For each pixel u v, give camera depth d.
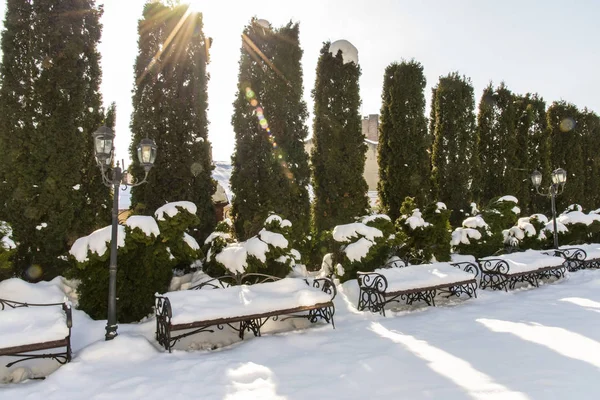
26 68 6.19
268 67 8.26
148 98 7.36
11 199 6.03
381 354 4.36
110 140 4.65
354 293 6.96
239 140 8.12
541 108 15.05
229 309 4.91
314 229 8.96
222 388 3.60
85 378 3.79
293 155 8.27
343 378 3.78
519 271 7.99
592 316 5.77
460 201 11.48
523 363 4.06
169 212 5.83
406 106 10.24
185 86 7.63
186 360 4.25
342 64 9.20
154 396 3.46
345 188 8.95
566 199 15.36
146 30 7.51
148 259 5.69
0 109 6.02
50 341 3.95
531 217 11.66
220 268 6.78
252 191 7.87
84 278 5.43
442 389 3.51
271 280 6.86
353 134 9.09
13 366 4.21
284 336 5.05
